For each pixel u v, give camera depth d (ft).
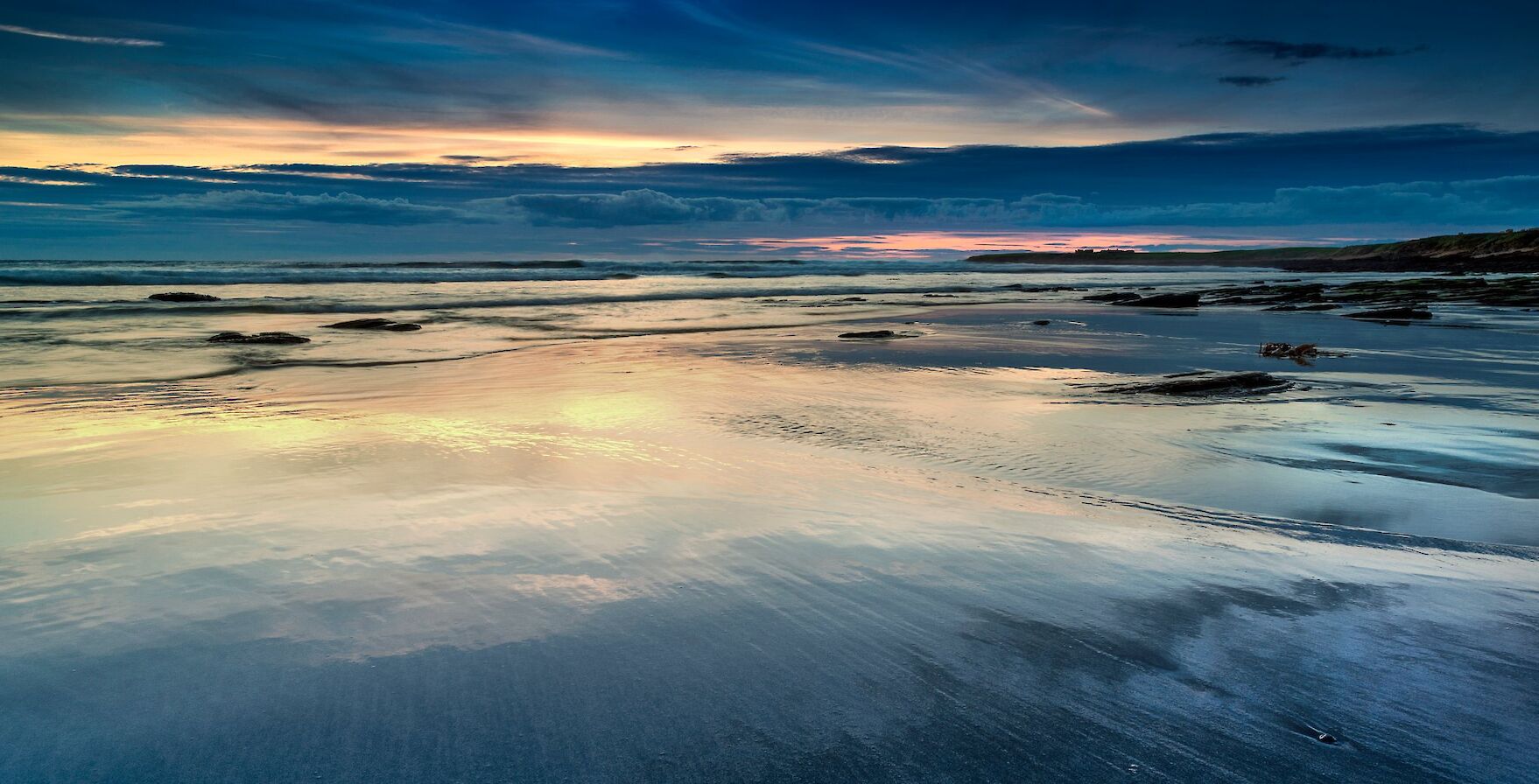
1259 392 36.45
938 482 20.66
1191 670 9.32
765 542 13.88
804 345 57.31
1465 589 12.55
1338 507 19.26
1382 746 7.81
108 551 12.50
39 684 8.29
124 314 74.33
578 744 7.52
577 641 9.61
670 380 40.22
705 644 9.67
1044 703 8.52
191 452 21.42
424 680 8.57
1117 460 23.91
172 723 7.66
